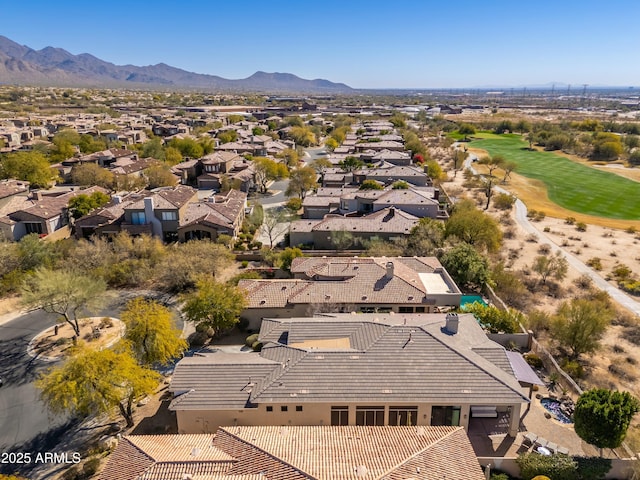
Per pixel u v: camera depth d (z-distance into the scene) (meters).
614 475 27.86
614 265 67.69
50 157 127.00
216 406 30.58
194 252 57.22
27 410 35.09
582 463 27.42
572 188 119.12
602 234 82.50
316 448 25.34
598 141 172.75
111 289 55.94
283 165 121.44
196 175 117.56
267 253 64.50
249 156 134.25
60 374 30.52
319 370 31.97
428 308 45.66
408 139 171.25
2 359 41.62
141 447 25.77
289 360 33.25
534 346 42.41
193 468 23.84
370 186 90.31
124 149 135.50
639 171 141.00
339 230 69.00
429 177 112.38
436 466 23.89
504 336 43.09
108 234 71.12
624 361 42.94
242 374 32.50
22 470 29.55
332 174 109.75
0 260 55.22
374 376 31.50
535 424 32.97
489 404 30.17
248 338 43.34
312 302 45.31
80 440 32.12
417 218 72.69
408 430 27.38
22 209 74.81
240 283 49.88
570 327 42.81
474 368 31.94
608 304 54.47
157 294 54.94
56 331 46.22
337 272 48.56
